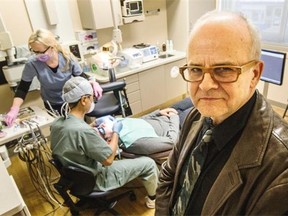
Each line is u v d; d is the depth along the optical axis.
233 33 0.56
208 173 0.70
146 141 1.95
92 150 1.50
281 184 0.52
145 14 3.66
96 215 1.86
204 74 0.59
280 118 0.64
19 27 2.63
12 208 0.98
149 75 3.27
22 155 1.93
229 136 0.65
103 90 2.30
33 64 2.15
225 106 0.61
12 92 2.66
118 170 1.72
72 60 2.34
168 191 0.97
